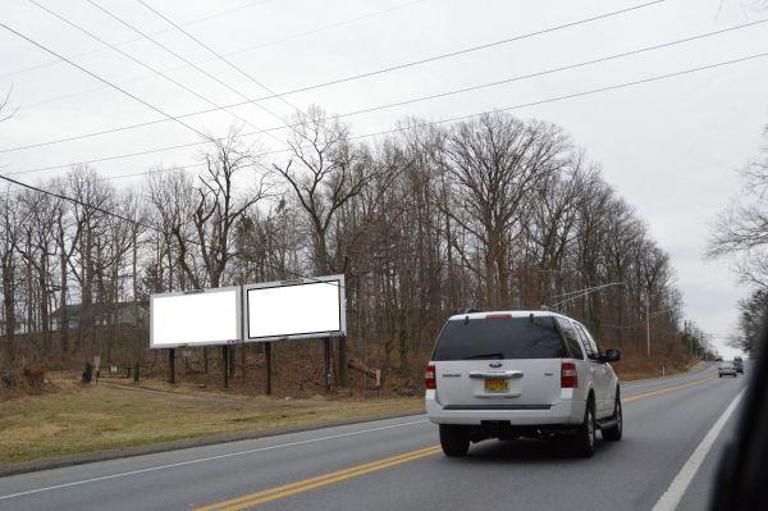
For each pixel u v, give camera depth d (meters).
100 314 70.88
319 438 16.58
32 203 67.94
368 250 52.59
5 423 26.48
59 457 14.73
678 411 21.05
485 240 67.25
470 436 11.30
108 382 47.53
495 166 67.75
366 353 58.38
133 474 11.59
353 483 9.49
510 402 10.77
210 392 44.28
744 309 73.00
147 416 29.69
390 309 55.84
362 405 34.75
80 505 8.91
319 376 51.09
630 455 11.54
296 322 44.62
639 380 80.31
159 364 59.78
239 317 46.22
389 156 60.16
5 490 10.63
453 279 63.72
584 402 11.00
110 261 71.94
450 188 67.06
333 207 53.78
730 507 3.23
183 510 8.20
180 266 67.31
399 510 7.73
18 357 58.25
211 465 12.21
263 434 18.73
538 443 13.62
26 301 68.25
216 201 60.47
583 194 80.75
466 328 11.27
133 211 72.44
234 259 66.12
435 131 66.19
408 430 17.47
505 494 8.48
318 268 54.31
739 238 38.62
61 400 33.41
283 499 8.56
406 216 57.09
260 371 53.09
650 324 121.31
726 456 3.31
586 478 9.45
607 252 97.69
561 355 10.73
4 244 66.38
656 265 117.12
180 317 48.12
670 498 8.16
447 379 11.13
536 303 69.69
